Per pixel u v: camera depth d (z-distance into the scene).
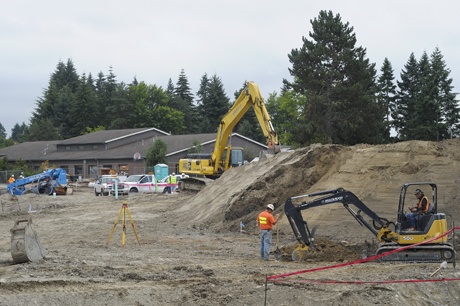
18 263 16.83
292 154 29.77
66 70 150.88
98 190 53.31
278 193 27.38
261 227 18.44
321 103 55.66
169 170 73.62
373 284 13.74
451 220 22.08
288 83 59.50
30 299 11.80
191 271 15.63
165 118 117.25
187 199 38.41
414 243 17.09
